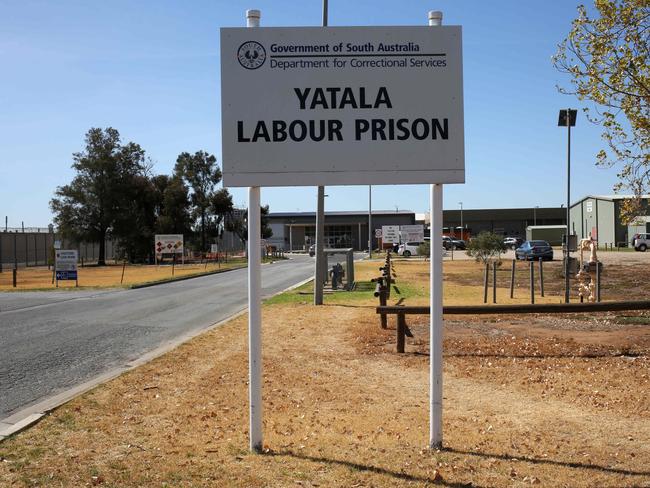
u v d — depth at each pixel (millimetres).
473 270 33062
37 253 59781
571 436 5250
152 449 4984
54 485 4211
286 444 5086
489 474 4359
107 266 59438
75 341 11141
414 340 10273
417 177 5012
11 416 6211
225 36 4980
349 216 100812
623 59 12305
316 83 5012
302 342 10227
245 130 4984
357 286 22859
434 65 5039
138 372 8000
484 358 8711
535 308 9477
